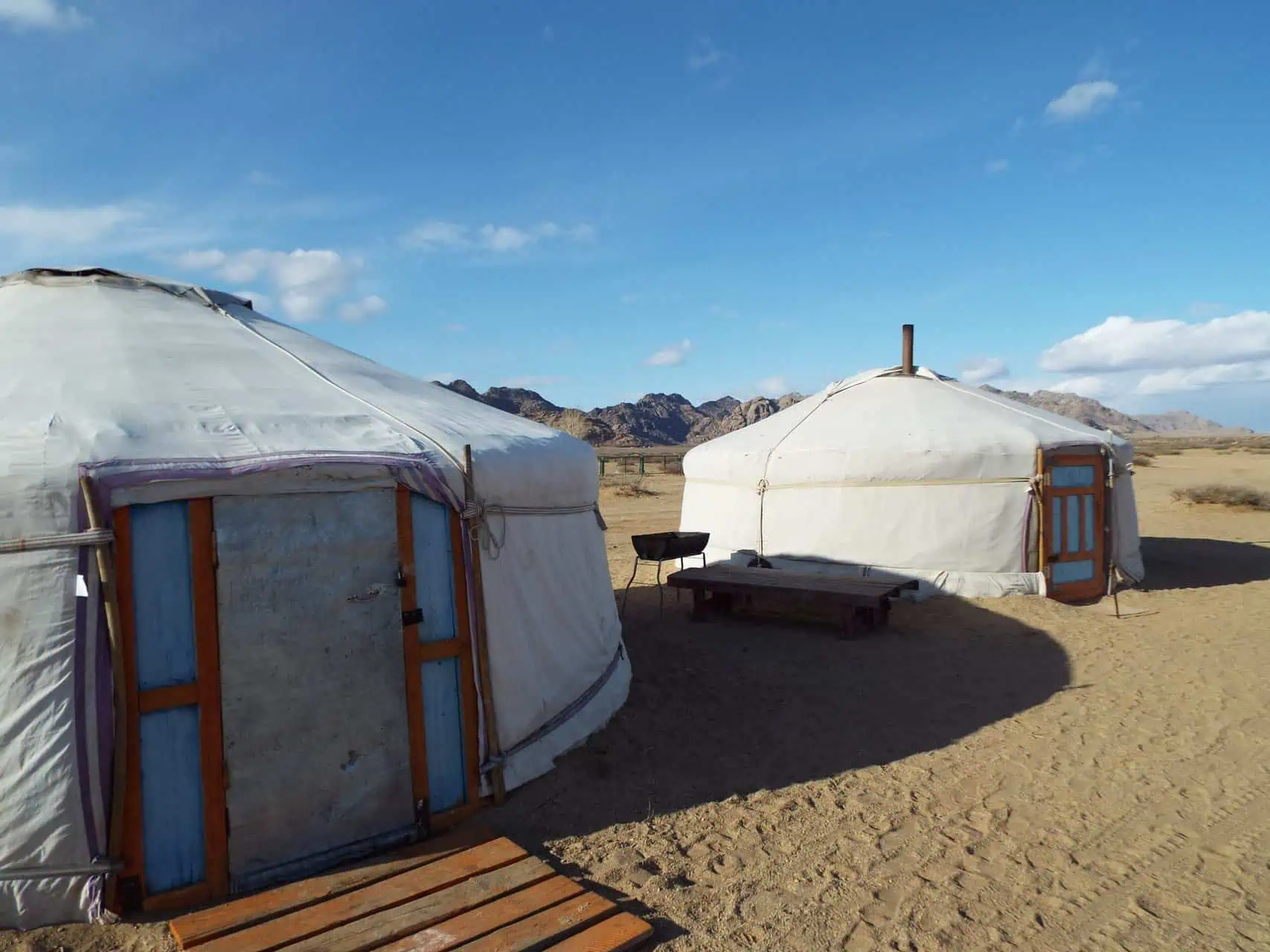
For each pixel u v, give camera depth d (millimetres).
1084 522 9500
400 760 4008
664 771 4871
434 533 4234
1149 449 59125
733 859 3883
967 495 9109
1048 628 8000
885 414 10062
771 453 9961
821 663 6988
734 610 8922
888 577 9188
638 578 10977
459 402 5719
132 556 3377
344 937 3109
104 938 3201
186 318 5418
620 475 33781
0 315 5070
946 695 6207
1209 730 5434
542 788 4582
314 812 3742
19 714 3201
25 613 3229
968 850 3957
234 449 3717
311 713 3738
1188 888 3604
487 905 3355
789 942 3225
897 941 3236
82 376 4164
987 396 10812
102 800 3283
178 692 3434
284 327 6066
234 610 3562
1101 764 4938
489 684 4402
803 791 4621
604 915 3316
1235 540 13664
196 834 3467
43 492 3268
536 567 4902
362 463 3904
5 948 3100
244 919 3217
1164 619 8352
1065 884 3643
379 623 3963
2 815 3184
